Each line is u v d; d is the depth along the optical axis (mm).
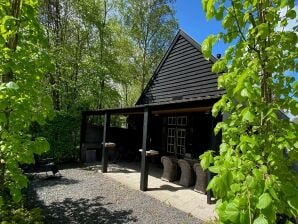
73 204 6723
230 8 1959
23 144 2820
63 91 14383
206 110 8922
